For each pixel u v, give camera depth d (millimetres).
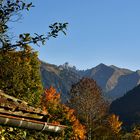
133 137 79500
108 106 82062
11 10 8773
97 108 76875
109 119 81062
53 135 10109
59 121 35156
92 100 77062
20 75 25000
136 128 81188
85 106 76375
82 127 47156
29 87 27234
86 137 68812
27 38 8773
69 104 78062
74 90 78250
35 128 9312
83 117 74688
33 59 28250
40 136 9820
